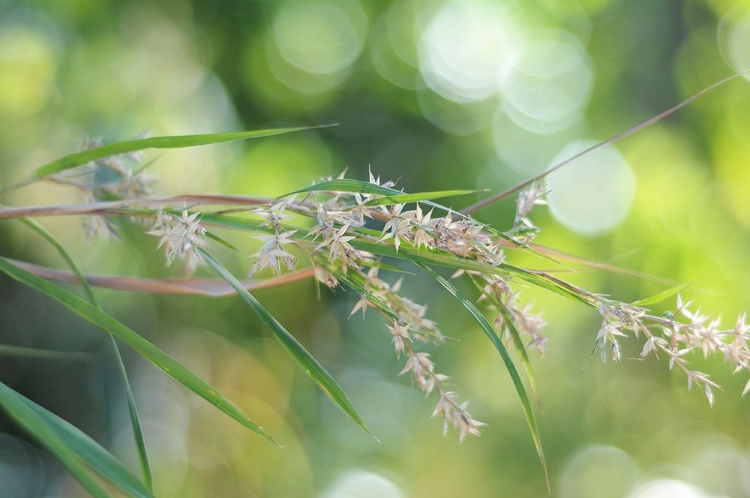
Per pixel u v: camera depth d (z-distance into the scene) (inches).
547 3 145.4
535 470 143.1
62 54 115.2
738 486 146.5
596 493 144.4
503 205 128.4
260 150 126.6
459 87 141.9
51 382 116.0
